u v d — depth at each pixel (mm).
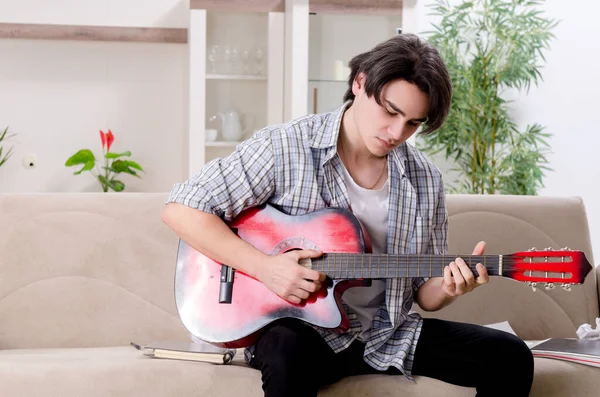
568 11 5410
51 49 4770
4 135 4730
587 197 5441
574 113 5449
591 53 5438
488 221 2730
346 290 2020
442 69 1823
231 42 4750
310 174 1986
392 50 1829
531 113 5426
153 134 4902
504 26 5113
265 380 1744
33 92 4766
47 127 4793
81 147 4836
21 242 2500
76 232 2533
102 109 4844
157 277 2543
